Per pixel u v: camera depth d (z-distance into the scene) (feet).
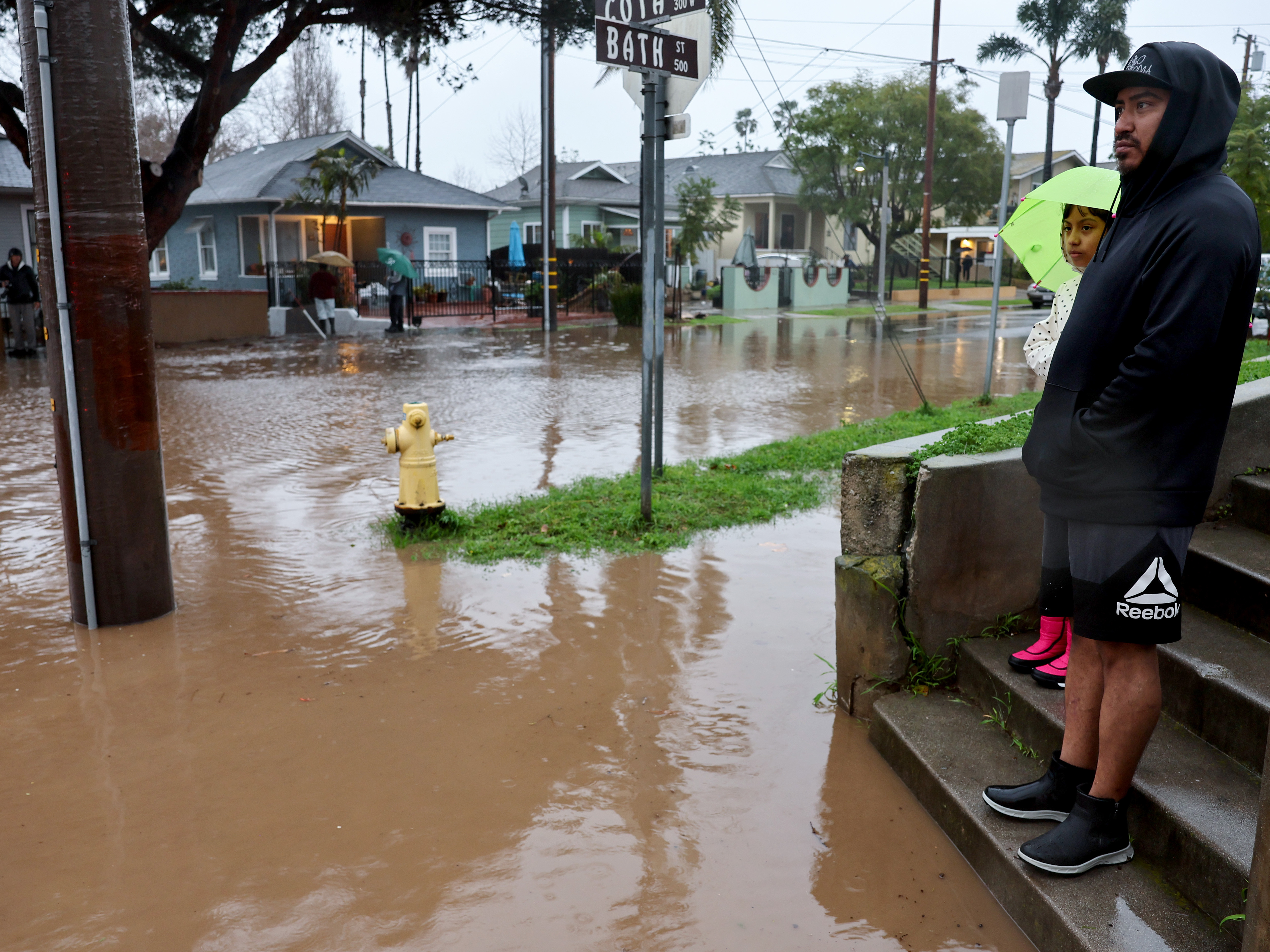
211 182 104.53
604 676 13.62
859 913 8.71
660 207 21.38
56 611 16.25
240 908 8.70
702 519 21.17
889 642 12.00
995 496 12.10
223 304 72.69
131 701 12.87
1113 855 8.43
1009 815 9.14
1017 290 151.12
